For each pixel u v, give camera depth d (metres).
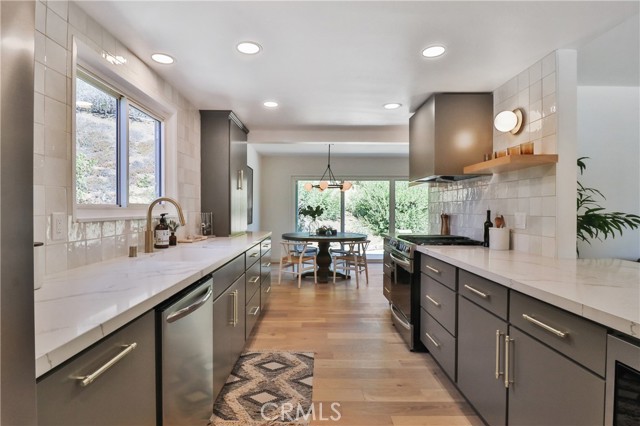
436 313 2.23
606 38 2.02
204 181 3.28
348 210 7.27
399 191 7.26
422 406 1.84
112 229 1.85
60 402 0.69
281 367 2.29
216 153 3.29
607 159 2.99
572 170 1.94
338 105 3.11
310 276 5.56
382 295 4.29
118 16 1.63
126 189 2.10
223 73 2.35
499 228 2.31
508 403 1.40
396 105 3.09
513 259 1.87
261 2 1.52
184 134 2.88
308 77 2.43
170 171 2.66
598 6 1.54
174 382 1.21
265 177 7.16
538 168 2.08
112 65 1.81
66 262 1.48
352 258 4.96
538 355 1.21
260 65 2.22
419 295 2.59
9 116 0.49
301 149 6.27
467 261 1.80
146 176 2.45
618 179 2.99
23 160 0.52
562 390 1.09
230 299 2.05
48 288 1.15
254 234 3.66
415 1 1.51
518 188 2.28
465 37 1.83
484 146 2.73
